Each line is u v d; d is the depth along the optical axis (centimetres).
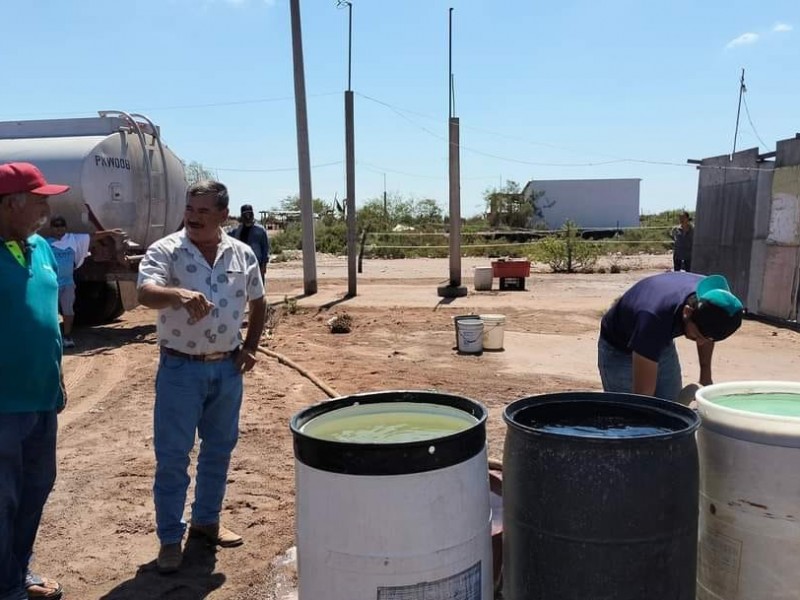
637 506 237
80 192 1078
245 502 478
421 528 231
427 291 1792
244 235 1152
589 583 242
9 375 318
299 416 272
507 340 1098
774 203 1310
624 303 396
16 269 321
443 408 300
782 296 1293
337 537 234
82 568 394
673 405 281
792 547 254
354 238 1658
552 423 289
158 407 379
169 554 384
